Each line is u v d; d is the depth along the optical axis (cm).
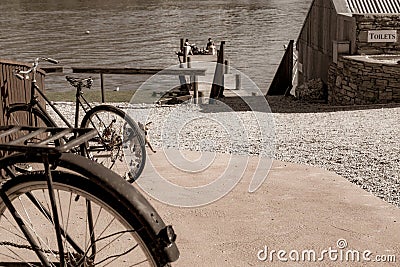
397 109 1086
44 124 572
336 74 1350
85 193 197
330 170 595
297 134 839
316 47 1587
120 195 193
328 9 1460
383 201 451
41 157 195
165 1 8744
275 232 383
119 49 3472
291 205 437
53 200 197
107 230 366
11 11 6794
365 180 551
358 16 1291
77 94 557
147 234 192
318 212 421
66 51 3422
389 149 700
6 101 519
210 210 425
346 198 455
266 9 6762
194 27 4781
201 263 337
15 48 3591
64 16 6034
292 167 563
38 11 6775
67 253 230
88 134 206
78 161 198
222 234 380
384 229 389
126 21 5406
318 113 1119
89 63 2942
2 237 333
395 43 1305
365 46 1310
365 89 1234
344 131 862
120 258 328
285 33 4212
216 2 8356
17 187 208
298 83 1842
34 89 536
